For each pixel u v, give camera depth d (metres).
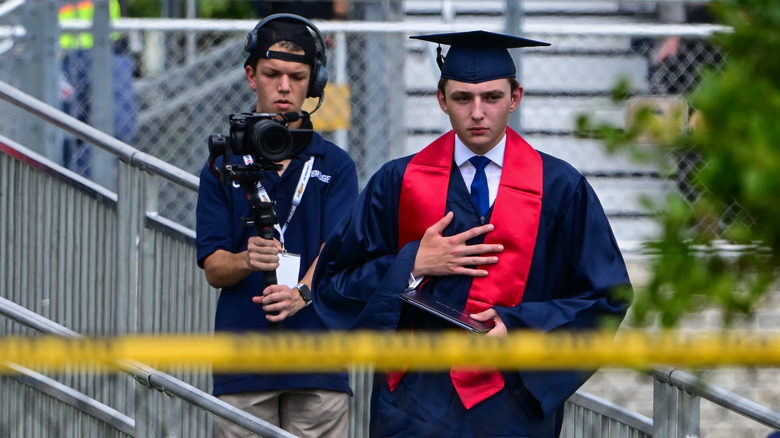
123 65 24.27
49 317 16.89
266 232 13.73
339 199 14.65
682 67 24.75
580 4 31.88
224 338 7.00
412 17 32.06
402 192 12.94
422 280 12.63
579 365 6.71
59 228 16.84
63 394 14.82
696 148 4.49
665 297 4.71
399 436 12.60
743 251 4.60
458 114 12.57
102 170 22.66
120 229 16.20
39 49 22.50
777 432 14.88
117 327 16.28
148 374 13.73
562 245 12.72
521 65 22.06
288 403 14.85
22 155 16.95
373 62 24.66
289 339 7.06
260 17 33.59
